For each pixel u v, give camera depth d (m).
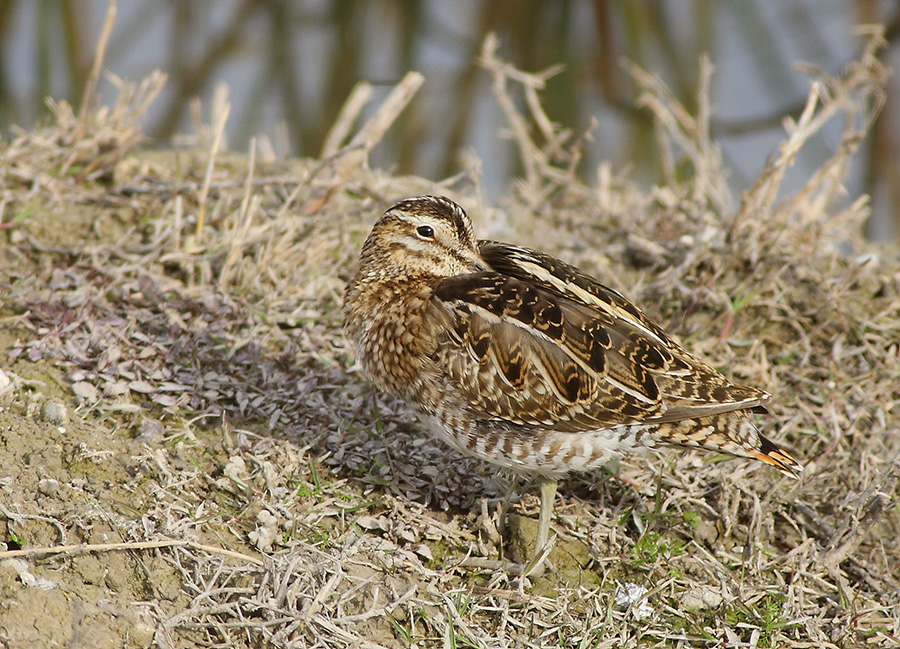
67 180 11.12
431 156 17.81
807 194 11.30
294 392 9.10
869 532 8.61
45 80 17.41
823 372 10.01
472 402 7.96
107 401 8.63
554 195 13.35
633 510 8.52
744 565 8.23
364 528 8.09
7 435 8.10
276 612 7.15
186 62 18.30
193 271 10.23
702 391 8.01
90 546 7.21
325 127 17.94
